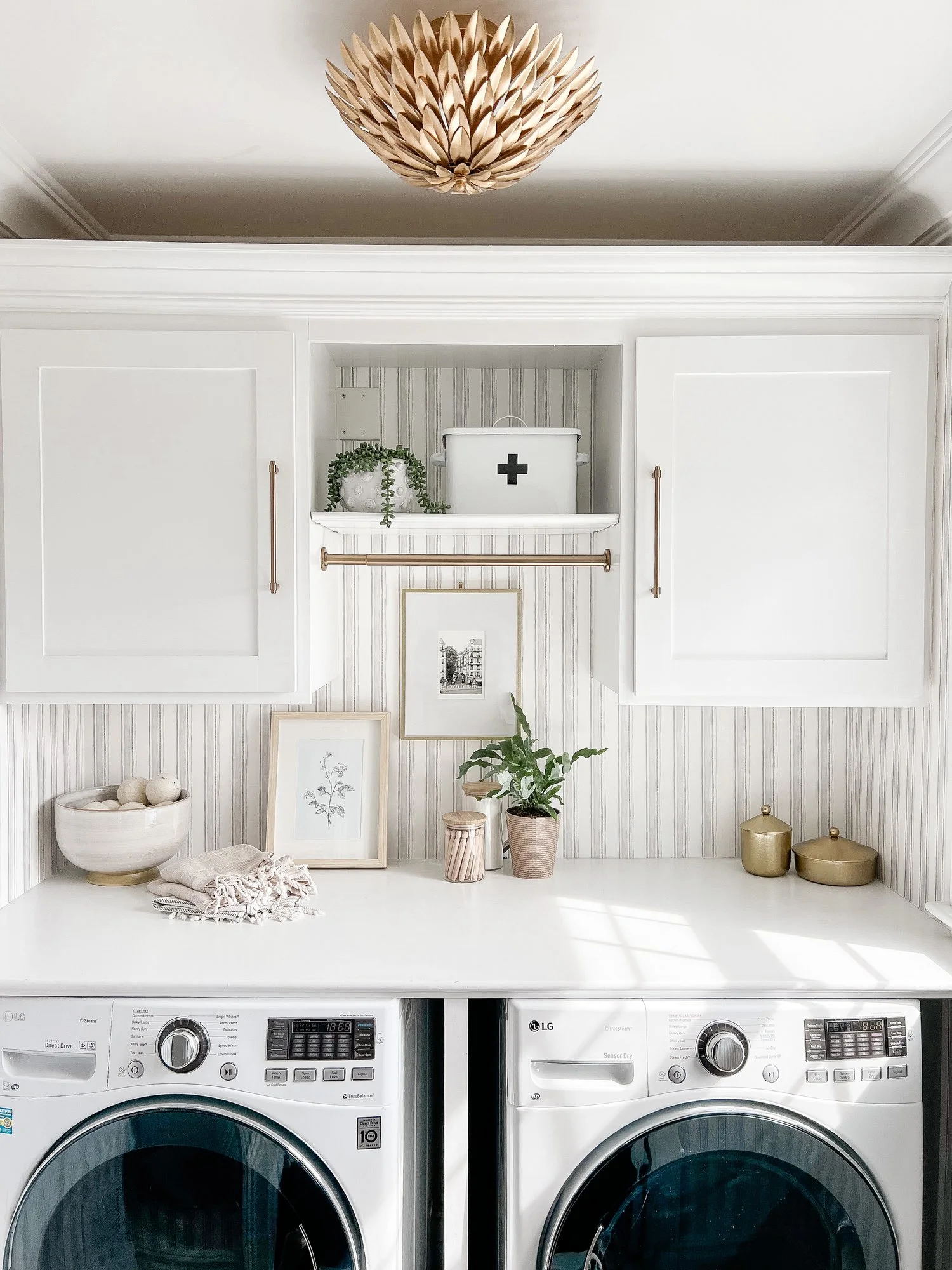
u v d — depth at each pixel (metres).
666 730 2.24
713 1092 1.49
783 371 1.77
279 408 1.77
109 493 1.77
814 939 1.71
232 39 1.32
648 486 1.79
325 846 2.15
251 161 1.69
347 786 2.18
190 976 1.52
